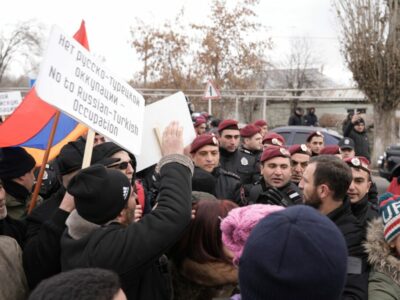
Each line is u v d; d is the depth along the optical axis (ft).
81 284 3.57
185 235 6.06
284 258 3.49
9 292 6.12
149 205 10.00
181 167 6.06
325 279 3.45
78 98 6.03
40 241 6.28
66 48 5.93
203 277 5.90
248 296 3.72
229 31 75.92
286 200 12.14
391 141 52.37
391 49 50.39
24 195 9.11
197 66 76.28
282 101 97.30
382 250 6.94
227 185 13.87
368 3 51.01
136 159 8.45
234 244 5.37
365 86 52.54
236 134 18.51
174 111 8.56
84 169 5.49
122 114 6.92
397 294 6.72
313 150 20.71
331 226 3.71
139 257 5.31
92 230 5.55
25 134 9.50
